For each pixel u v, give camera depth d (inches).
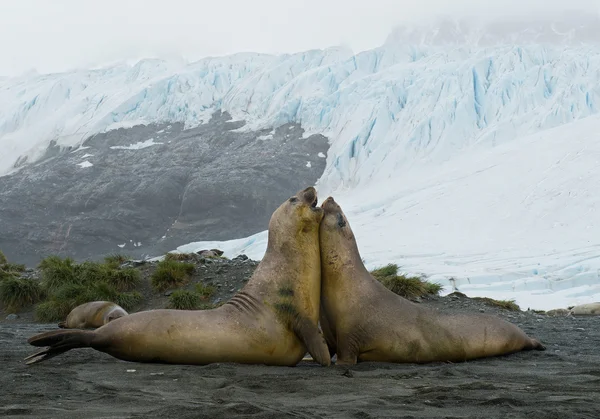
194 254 748.0
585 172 2308.1
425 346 264.4
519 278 1592.0
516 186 2388.0
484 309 609.6
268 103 4495.6
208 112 4704.7
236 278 665.6
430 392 185.3
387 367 248.7
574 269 1581.0
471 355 273.1
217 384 198.8
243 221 4170.8
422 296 637.3
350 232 273.4
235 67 4832.7
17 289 677.9
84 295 637.3
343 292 267.0
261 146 4338.1
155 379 207.9
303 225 261.1
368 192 3073.3
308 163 4067.4
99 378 210.1
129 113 4810.5
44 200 4596.5
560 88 3159.5
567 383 205.0
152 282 669.9
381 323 263.4
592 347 332.2
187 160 4571.9
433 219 2356.1
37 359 238.2
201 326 242.4
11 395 177.2
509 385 199.0
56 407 160.6
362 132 3567.9
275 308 252.7
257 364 249.4
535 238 2049.7
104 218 4453.7
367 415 151.2
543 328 463.8
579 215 2133.4
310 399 177.0
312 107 4197.8
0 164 4975.4
